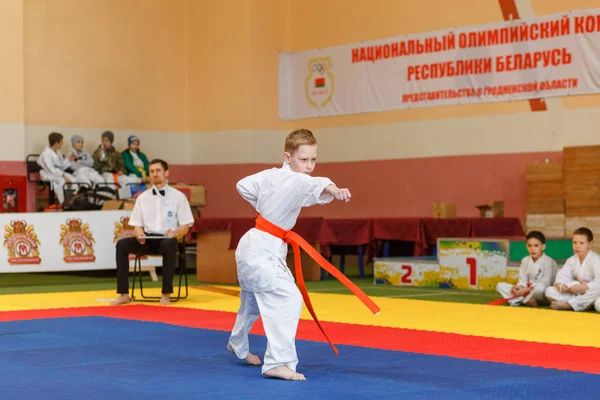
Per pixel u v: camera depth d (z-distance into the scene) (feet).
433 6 49.83
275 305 15.11
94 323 23.88
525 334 21.53
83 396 13.26
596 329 22.59
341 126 54.03
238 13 55.67
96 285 39.24
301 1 55.93
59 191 49.44
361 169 53.11
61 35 53.11
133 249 30.12
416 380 14.67
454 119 49.11
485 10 47.80
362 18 52.95
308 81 55.36
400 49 51.24
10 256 37.68
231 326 23.16
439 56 49.60
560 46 45.19
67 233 38.63
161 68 57.11
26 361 16.99
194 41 57.62
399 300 30.68
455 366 16.21
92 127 54.29
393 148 51.70
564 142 45.11
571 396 13.19
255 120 55.42
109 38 55.06
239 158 55.72
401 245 43.21
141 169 53.52
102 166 51.83
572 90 44.83
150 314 26.35
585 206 41.65
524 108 46.50
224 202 56.29
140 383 14.44
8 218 37.70
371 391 13.66
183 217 30.27
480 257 35.47
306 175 15.29
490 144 47.67
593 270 27.30
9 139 49.83
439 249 36.88
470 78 48.39
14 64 50.11
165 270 29.68
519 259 35.04
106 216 39.22
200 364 16.60
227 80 56.08
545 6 45.68
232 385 14.25
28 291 36.04
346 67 53.67
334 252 44.01
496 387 13.97
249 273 15.15
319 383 14.42
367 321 24.38
